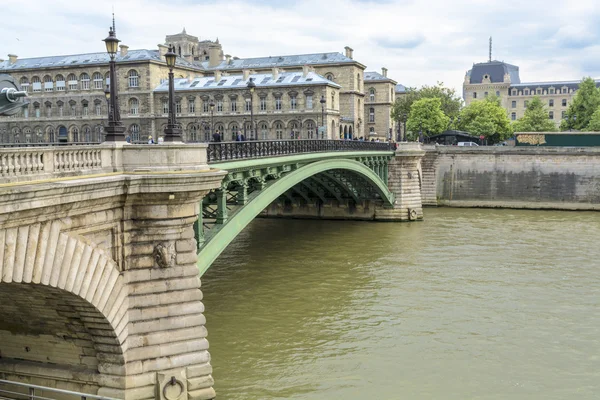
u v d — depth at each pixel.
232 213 27.41
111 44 17.27
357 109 104.88
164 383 17.59
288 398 20.73
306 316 29.16
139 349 17.55
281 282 35.31
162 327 17.77
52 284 14.27
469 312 30.09
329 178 56.75
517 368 23.64
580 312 30.22
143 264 17.52
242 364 23.41
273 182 32.59
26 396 18.14
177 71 99.06
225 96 89.38
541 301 31.97
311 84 86.19
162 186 17.00
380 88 117.12
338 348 25.23
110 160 17.00
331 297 32.38
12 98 12.91
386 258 41.75
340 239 49.25
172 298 17.89
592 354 25.02
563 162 70.75
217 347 25.09
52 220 14.20
